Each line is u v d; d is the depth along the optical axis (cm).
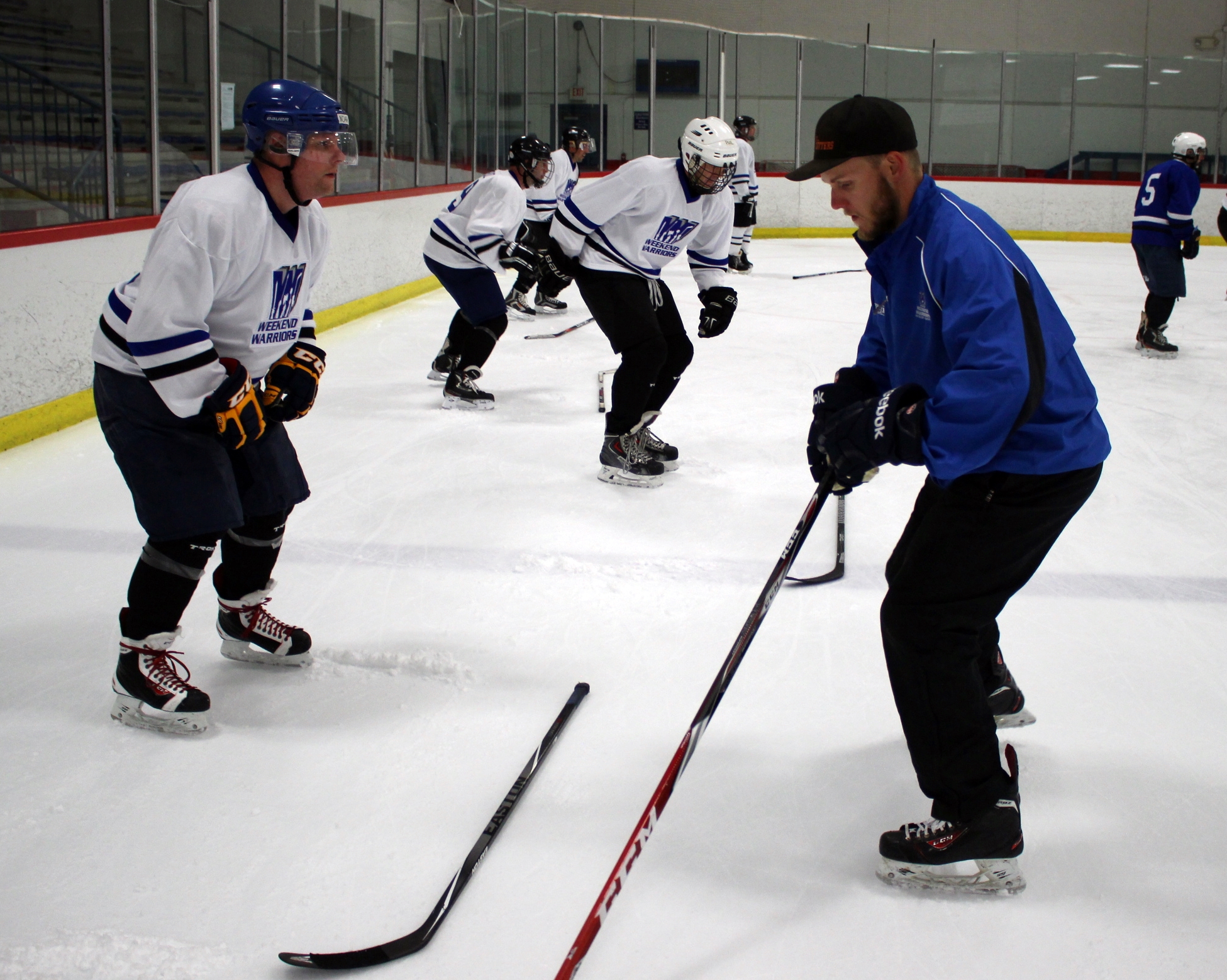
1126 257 1335
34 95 574
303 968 152
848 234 1602
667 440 473
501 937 160
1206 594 306
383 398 553
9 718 226
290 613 283
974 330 151
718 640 270
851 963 156
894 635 168
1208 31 1780
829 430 162
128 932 160
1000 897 171
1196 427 512
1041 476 161
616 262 382
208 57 632
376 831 187
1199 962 156
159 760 210
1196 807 198
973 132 1636
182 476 208
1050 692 245
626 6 1830
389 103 981
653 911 167
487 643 266
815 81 1606
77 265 484
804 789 203
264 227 203
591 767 209
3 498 377
